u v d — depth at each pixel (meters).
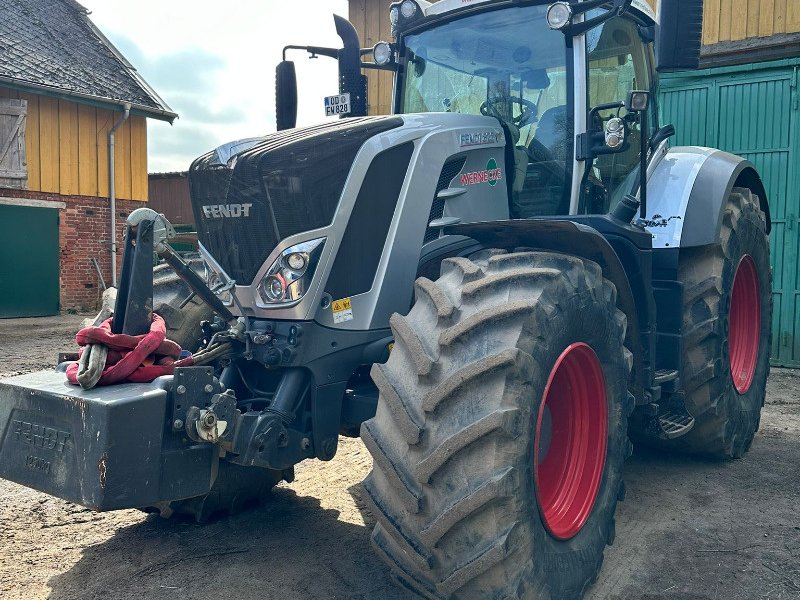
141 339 2.41
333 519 3.49
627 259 3.32
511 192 3.52
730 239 4.15
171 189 21.41
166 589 2.78
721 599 2.74
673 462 4.44
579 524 2.71
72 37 15.38
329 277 2.82
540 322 2.41
